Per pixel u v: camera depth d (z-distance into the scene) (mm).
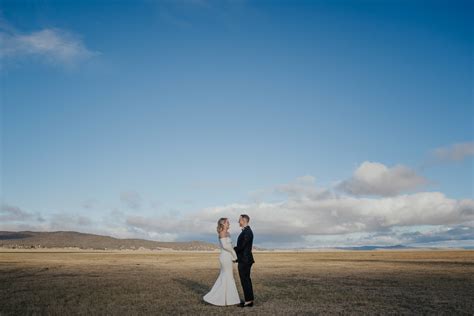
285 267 44250
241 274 15891
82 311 14734
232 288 16156
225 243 16344
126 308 15438
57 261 58812
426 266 44875
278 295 19516
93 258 75188
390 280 27375
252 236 16141
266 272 35656
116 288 22109
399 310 15172
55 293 19875
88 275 31438
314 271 37062
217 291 16172
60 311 14719
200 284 24828
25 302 16891
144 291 20844
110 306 15922
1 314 14086
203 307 15680
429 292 20656
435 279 28031
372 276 30859
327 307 15828
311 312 14633
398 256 89000
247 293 15797
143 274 32844
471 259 66250
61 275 31328
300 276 31000
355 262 57031
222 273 16312
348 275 31953
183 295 19344
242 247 15898
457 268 40875
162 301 17281
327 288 22531
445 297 18812
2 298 18062
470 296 19172
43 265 46125
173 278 28859
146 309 15219
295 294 19859
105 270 37938
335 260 66562
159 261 63469
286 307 15758
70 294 19516
